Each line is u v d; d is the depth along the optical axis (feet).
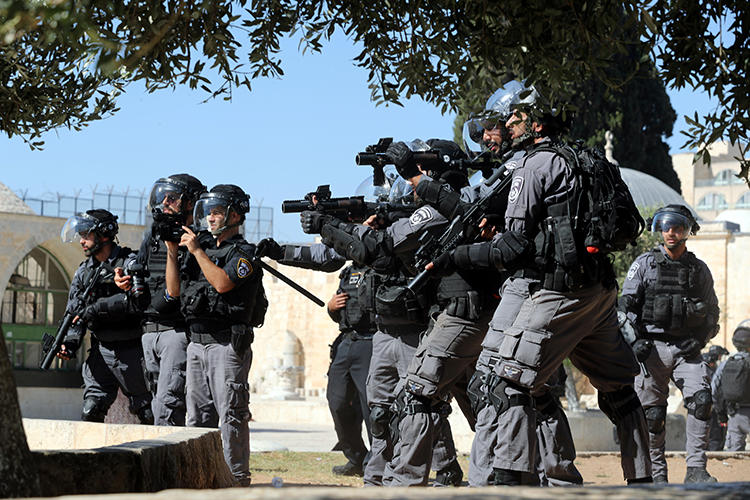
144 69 30.37
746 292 240.12
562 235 30.01
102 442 37.14
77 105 34.32
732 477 59.82
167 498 12.53
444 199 35.09
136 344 50.67
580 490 14.06
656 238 145.89
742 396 77.20
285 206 44.50
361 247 39.22
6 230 161.27
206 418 43.57
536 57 28.35
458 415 75.97
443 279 35.96
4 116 34.06
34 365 166.81
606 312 32.09
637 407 33.42
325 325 249.55
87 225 50.90
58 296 170.60
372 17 32.68
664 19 29.60
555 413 35.22
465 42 31.48
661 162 255.29
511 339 30.73
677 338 52.03
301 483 51.08
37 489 18.17
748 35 29.53
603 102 239.09
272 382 214.28
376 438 42.96
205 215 43.96
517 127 32.71
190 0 27.61
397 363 41.81
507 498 12.96
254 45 32.58
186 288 43.52
